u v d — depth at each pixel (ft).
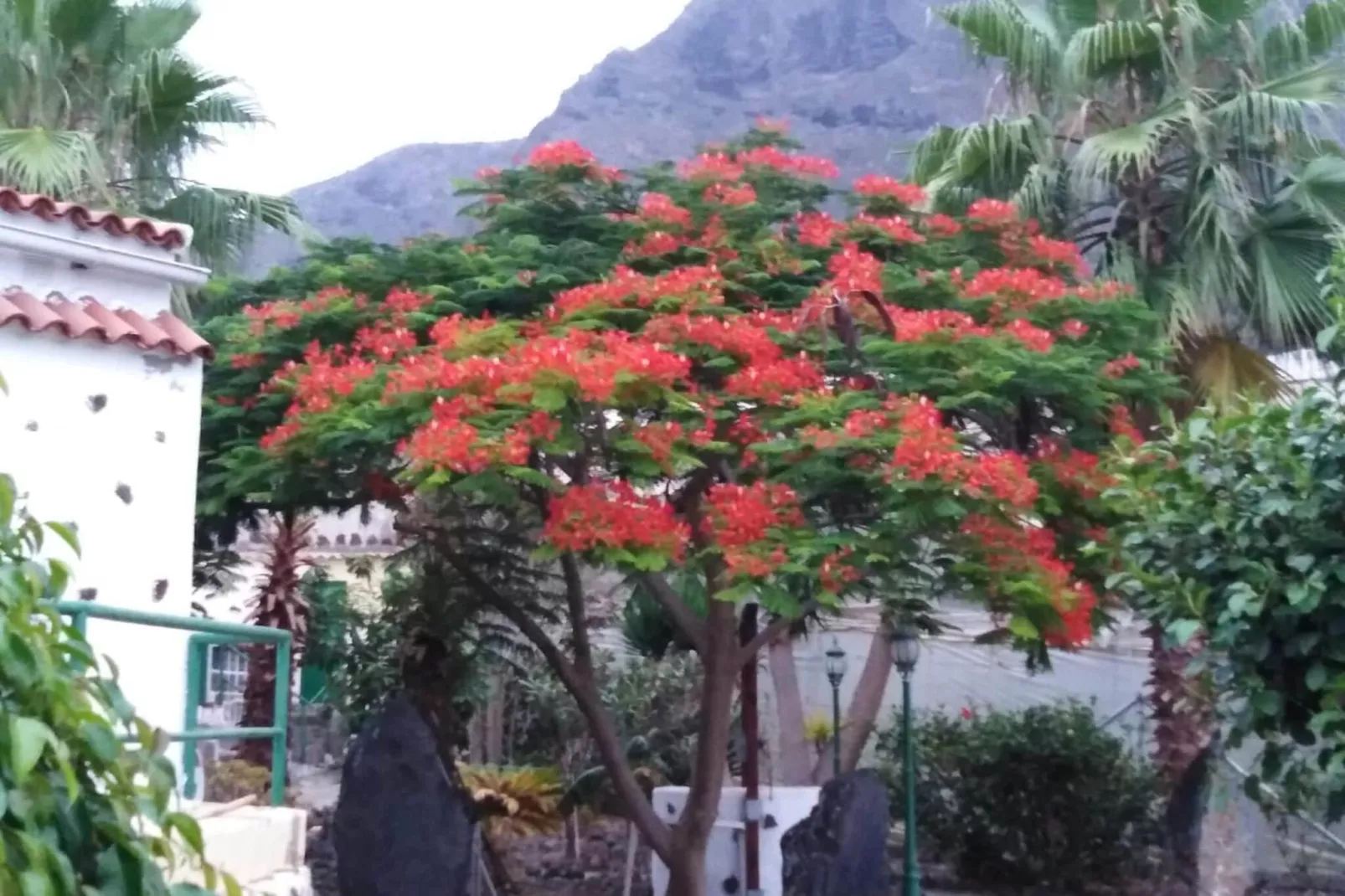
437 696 39.42
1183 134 34.83
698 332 27.53
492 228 35.37
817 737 51.19
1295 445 15.60
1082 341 30.73
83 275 22.29
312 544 56.24
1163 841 43.60
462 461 24.13
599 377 24.84
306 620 42.73
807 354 28.96
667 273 29.68
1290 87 34.91
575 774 49.83
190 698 17.83
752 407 27.91
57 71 39.70
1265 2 35.50
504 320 30.45
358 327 31.55
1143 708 49.11
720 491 26.37
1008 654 54.29
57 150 35.76
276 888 15.39
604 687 49.47
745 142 36.81
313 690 61.46
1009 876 47.29
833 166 36.73
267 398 31.14
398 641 43.78
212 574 39.86
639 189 34.71
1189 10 34.63
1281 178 35.47
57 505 20.68
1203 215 33.94
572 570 35.06
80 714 8.47
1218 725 28.48
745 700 38.58
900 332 27.25
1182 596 16.51
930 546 26.43
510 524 36.76
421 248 33.17
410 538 40.11
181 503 22.49
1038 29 37.09
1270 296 34.01
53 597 9.21
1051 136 36.78
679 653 49.70
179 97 41.55
